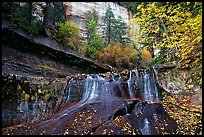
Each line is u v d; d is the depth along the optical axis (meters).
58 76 14.91
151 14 10.85
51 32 18.59
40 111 9.22
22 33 14.87
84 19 31.62
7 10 14.86
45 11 18.20
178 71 11.95
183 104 9.80
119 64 23.86
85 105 9.06
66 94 10.70
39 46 15.40
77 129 6.99
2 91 8.22
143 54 25.91
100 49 23.78
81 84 11.59
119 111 8.15
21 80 9.12
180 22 9.80
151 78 12.74
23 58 14.34
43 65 15.38
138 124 7.45
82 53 20.83
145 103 8.99
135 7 18.44
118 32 29.28
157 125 7.57
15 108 8.43
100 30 31.70
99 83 12.45
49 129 7.17
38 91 9.54
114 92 12.06
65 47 18.81
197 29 8.57
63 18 24.27
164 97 11.09
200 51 9.67
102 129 6.88
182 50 9.72
